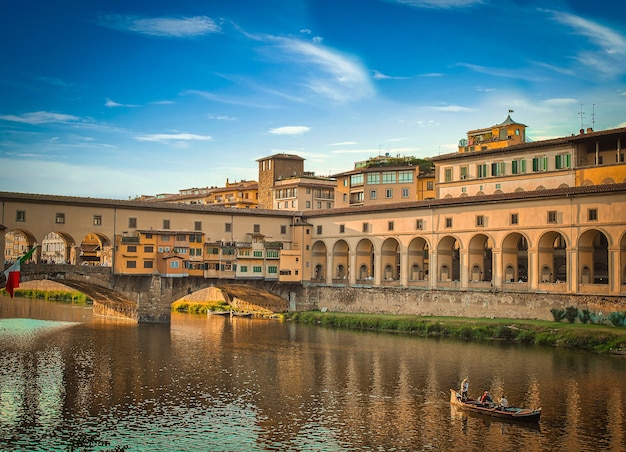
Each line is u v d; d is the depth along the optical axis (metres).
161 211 124.19
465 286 109.69
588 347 87.38
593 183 107.81
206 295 164.50
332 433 55.88
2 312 142.00
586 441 53.84
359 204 162.12
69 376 74.44
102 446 52.16
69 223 113.81
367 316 116.38
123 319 127.44
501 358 83.44
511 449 52.16
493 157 125.69
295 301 135.00
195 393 67.88
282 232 138.62
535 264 100.88
